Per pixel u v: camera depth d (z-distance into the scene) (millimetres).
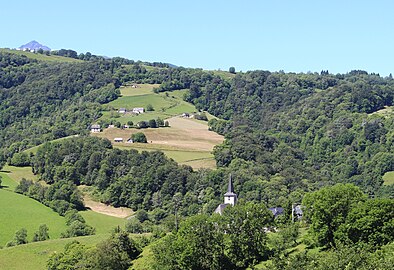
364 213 90688
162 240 116938
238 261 101125
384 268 61188
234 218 103500
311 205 100562
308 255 70562
